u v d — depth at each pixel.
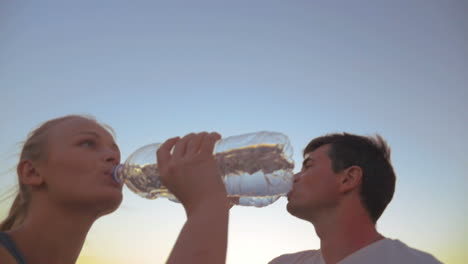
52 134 0.87
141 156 1.13
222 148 1.18
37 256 0.84
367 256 1.52
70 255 0.87
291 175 1.41
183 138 0.54
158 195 1.20
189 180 0.49
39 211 0.85
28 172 0.86
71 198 0.82
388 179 1.79
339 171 1.71
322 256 1.78
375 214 1.74
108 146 0.91
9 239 0.80
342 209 1.68
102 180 0.84
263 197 1.41
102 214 0.87
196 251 0.44
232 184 1.26
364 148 1.77
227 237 0.47
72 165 0.83
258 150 1.21
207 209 0.47
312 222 1.76
